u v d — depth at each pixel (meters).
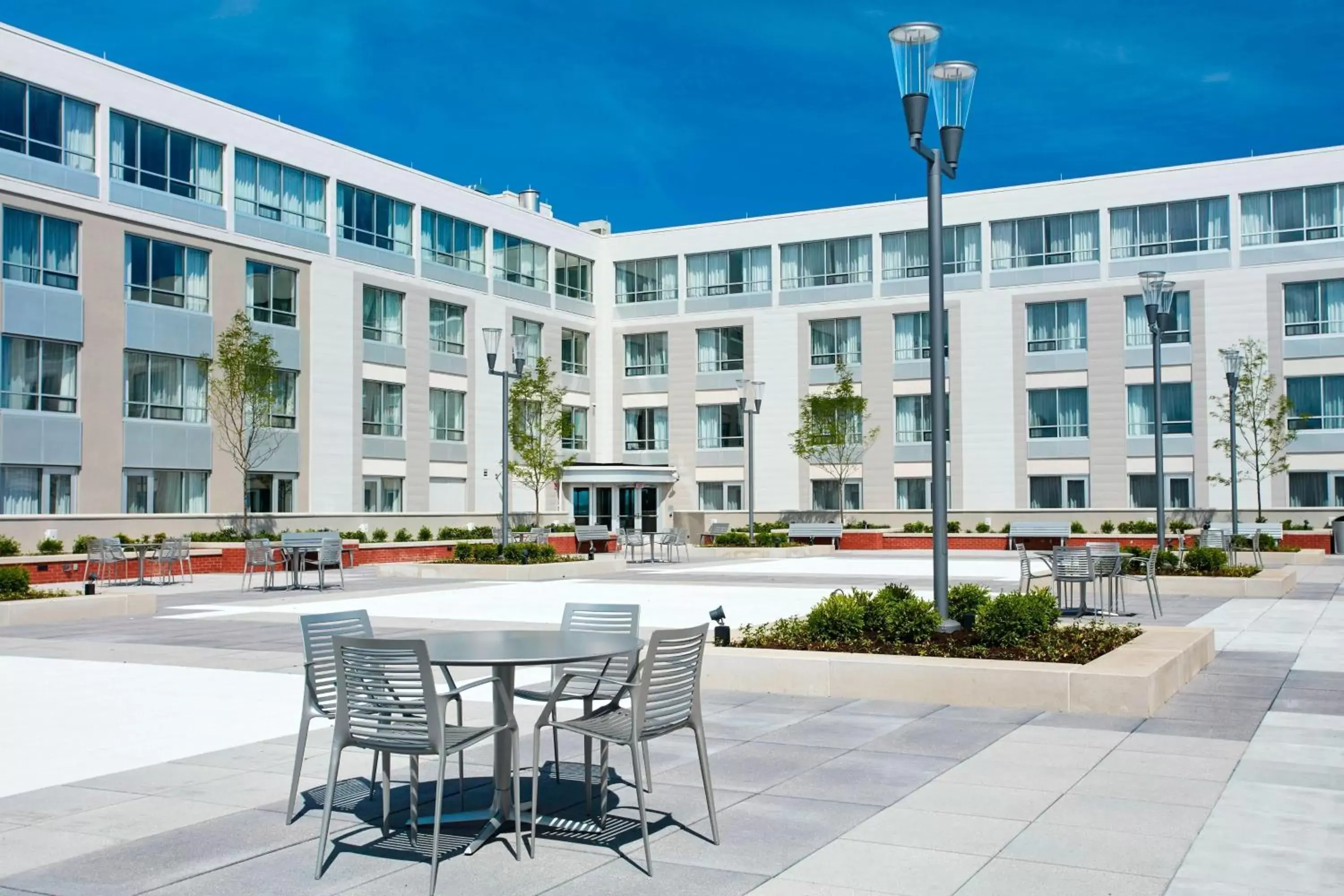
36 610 17.67
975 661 10.03
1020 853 5.67
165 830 6.20
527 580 27.69
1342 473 41.47
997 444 46.34
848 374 47.88
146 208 33.59
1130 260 44.69
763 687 10.55
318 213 39.81
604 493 51.03
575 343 52.66
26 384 30.39
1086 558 16.42
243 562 30.94
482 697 10.52
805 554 38.91
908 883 5.25
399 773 7.53
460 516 42.47
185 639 15.44
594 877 5.42
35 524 28.42
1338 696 10.11
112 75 32.78
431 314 44.59
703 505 51.62
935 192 11.29
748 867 5.53
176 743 8.46
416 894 5.20
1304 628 15.64
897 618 11.15
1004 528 42.81
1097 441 44.81
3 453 29.55
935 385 11.25
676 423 52.12
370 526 39.12
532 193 53.41
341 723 5.79
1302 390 42.16
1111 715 9.24
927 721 9.08
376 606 20.55
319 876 5.43
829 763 7.66
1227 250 43.28
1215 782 7.05
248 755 8.05
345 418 40.19
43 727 9.10
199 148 35.56
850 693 10.21
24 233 30.52
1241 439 42.38
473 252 46.75
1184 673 10.69
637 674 6.46
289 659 13.27
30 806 6.71
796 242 50.31
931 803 6.61
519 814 5.90
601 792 6.67
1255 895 5.06
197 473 35.00
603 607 8.36
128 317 32.97
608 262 53.97
